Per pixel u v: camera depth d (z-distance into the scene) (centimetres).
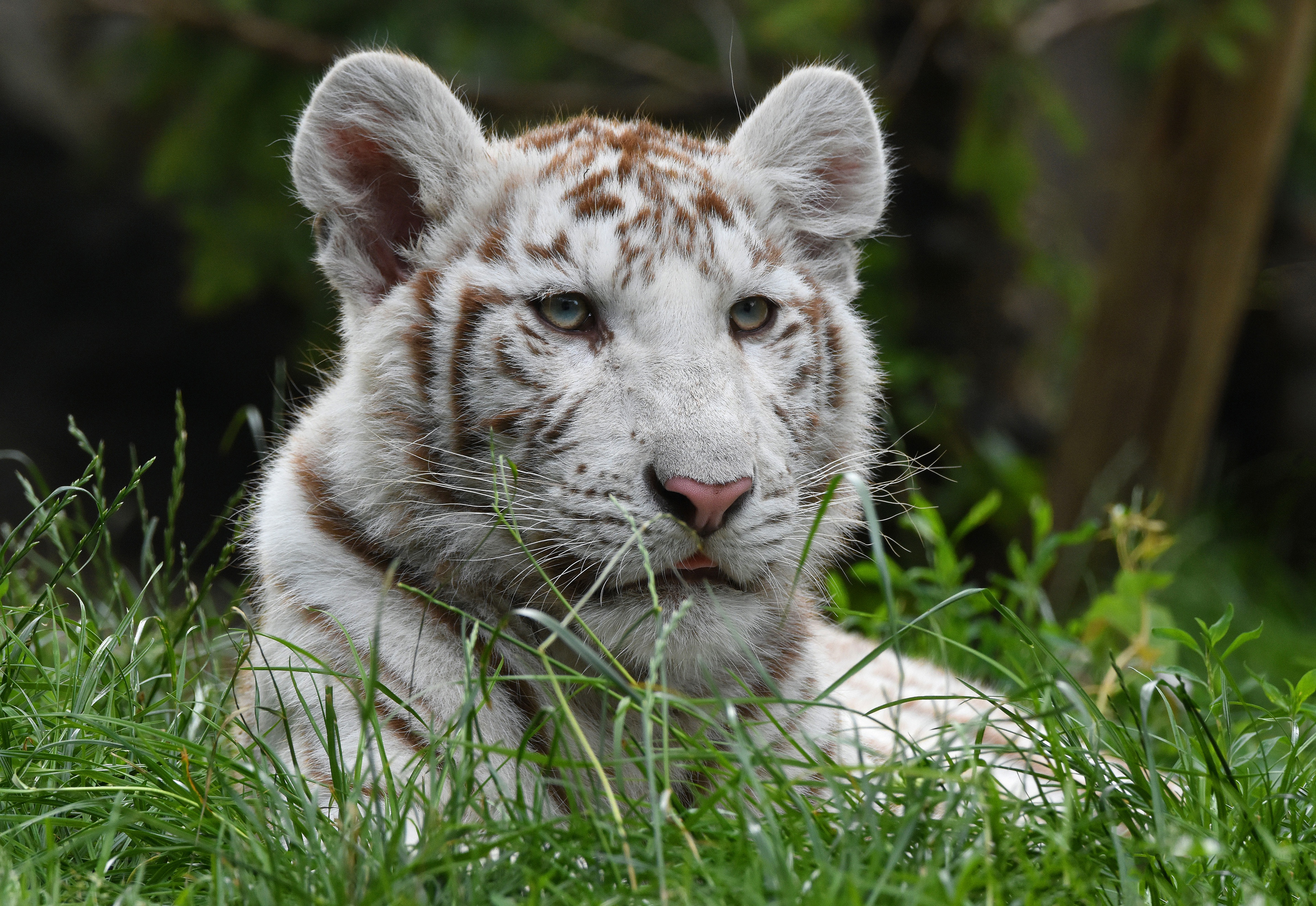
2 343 2253
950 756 602
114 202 2236
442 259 635
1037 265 1652
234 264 1480
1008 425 1620
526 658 600
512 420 594
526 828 452
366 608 588
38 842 502
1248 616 1330
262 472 704
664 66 1631
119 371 2295
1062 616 1355
